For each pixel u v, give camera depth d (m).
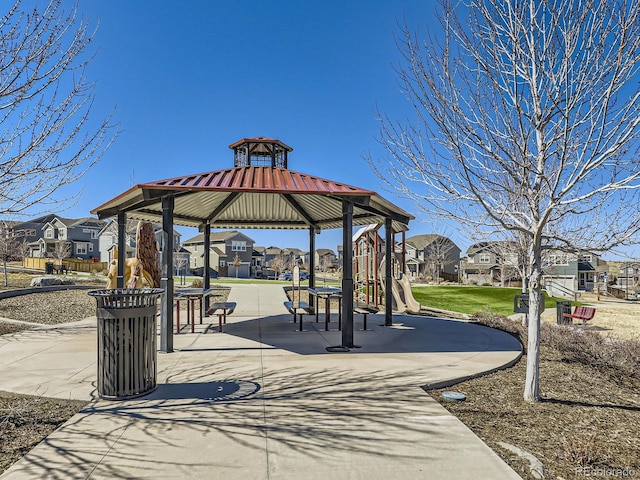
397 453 3.27
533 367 4.75
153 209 9.58
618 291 36.84
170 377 5.31
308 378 5.27
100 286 18.84
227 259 59.75
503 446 3.52
